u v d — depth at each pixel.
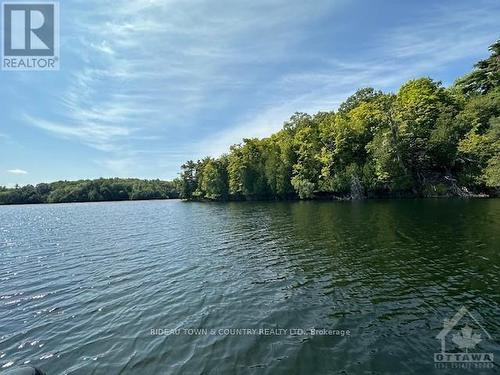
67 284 16.78
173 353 9.10
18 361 9.16
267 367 8.08
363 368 7.81
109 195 192.38
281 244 23.53
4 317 12.55
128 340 10.09
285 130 96.69
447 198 50.91
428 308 11.07
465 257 16.59
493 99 54.81
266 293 13.58
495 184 45.66
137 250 25.41
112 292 15.07
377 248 19.81
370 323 10.20
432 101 62.00
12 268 21.09
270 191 86.94
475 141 49.44
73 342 10.17
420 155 56.31
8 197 171.25
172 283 15.88
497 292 12.07
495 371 7.51
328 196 71.50
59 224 52.41
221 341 9.60
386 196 60.62
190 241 28.22
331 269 16.30
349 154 66.12
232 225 37.53
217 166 109.06
